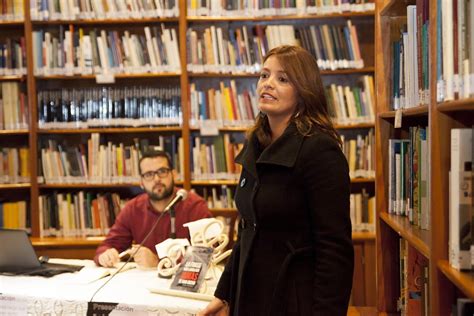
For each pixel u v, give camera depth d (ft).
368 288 13.03
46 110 13.83
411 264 6.36
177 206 10.25
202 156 13.71
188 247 7.98
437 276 4.47
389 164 7.25
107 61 13.71
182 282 7.41
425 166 5.86
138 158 13.84
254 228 5.58
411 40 6.00
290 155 5.35
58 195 13.93
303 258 5.38
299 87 5.53
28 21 13.60
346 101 13.41
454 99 4.22
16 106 13.89
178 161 13.75
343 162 5.33
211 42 13.55
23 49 13.78
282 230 5.43
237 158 6.04
